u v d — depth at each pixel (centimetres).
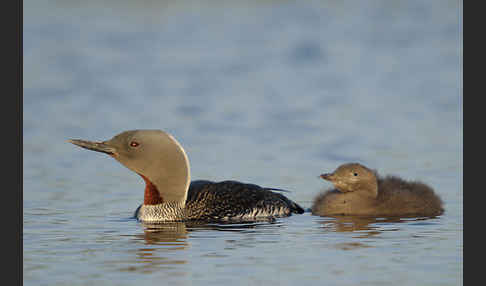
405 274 855
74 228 1084
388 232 1055
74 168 1541
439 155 1606
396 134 1803
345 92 2278
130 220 1146
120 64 2655
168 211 1162
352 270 869
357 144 1711
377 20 3212
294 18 3275
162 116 2016
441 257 919
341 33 3031
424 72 2491
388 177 1298
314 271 865
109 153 1167
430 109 2061
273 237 1028
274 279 838
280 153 1639
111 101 2197
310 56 2738
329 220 1155
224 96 2245
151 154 1155
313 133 1823
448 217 1154
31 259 922
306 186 1386
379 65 2594
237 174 1464
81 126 1919
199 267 883
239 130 1866
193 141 1764
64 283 833
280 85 2370
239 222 1145
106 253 945
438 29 3052
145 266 889
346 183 1217
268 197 1212
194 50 2850
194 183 1244
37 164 1567
